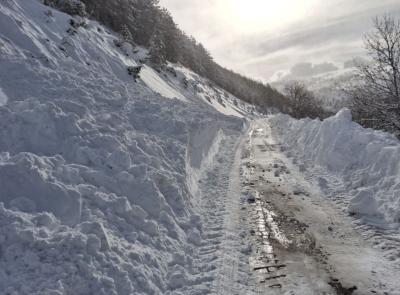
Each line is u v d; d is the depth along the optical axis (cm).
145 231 608
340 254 598
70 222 519
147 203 680
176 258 583
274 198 923
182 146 1063
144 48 4462
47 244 439
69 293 406
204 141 1380
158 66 3666
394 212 709
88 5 3572
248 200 915
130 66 2089
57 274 414
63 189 541
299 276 535
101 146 755
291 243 652
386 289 489
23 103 738
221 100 5616
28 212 488
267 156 1555
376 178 881
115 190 658
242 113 6094
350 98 1478
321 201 882
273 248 634
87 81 1120
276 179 1126
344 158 1090
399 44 1295
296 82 5144
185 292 501
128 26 4491
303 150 1559
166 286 512
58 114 736
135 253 523
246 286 514
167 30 5753
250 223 757
